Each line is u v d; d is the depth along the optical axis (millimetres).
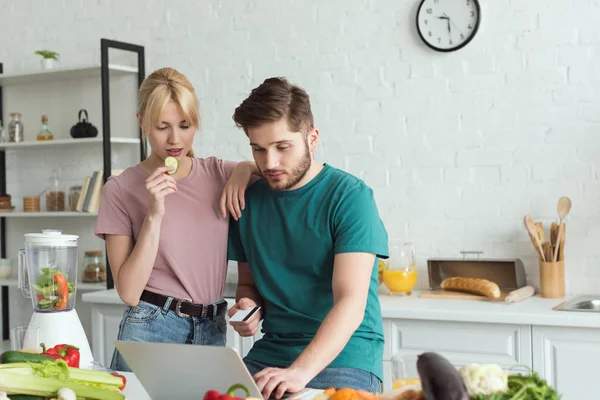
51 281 2268
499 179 3789
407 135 3959
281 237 2266
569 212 3662
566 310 3178
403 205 3977
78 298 4773
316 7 4129
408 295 3732
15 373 1696
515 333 3195
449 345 3307
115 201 2461
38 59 4926
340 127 4094
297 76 4184
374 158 4027
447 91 3871
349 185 2189
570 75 3648
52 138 4754
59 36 4852
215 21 4379
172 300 2436
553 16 3668
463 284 3646
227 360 1576
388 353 3420
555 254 3535
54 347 2021
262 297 2414
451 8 3824
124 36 4641
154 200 2322
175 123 2361
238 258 2473
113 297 3918
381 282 3893
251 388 1606
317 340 1956
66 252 2309
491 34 3779
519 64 3734
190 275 2451
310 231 2205
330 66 4105
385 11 3980
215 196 2482
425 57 3910
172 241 2430
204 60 4414
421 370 1365
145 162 2516
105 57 4328
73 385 1749
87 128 4570
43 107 4934
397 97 3973
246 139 4320
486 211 3818
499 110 3777
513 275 3664
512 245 3775
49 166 4906
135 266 2350
